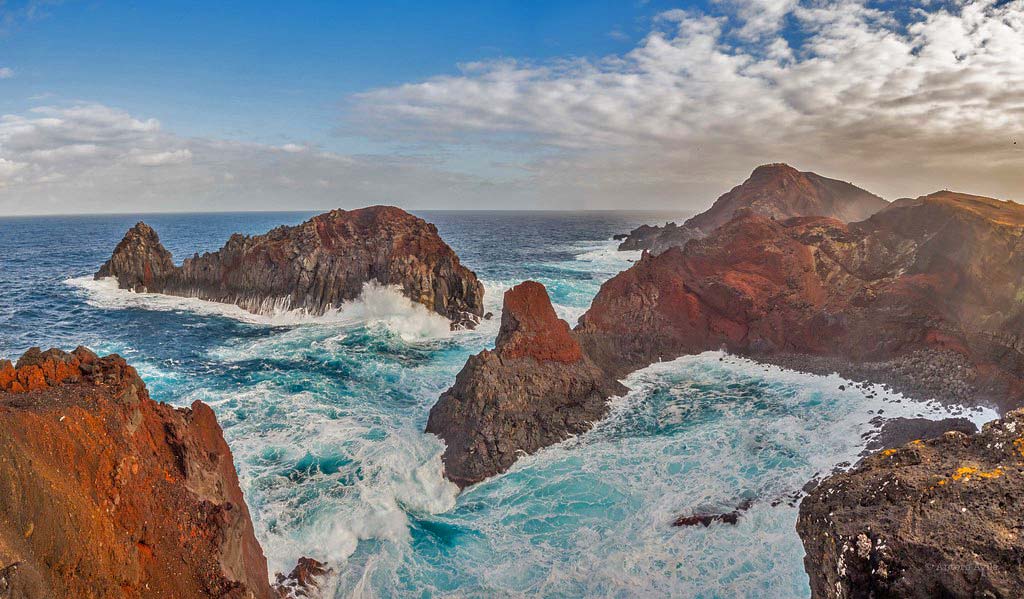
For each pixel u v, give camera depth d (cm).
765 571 1975
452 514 2427
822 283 4512
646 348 4038
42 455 1157
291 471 2694
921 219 4438
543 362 3198
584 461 2727
